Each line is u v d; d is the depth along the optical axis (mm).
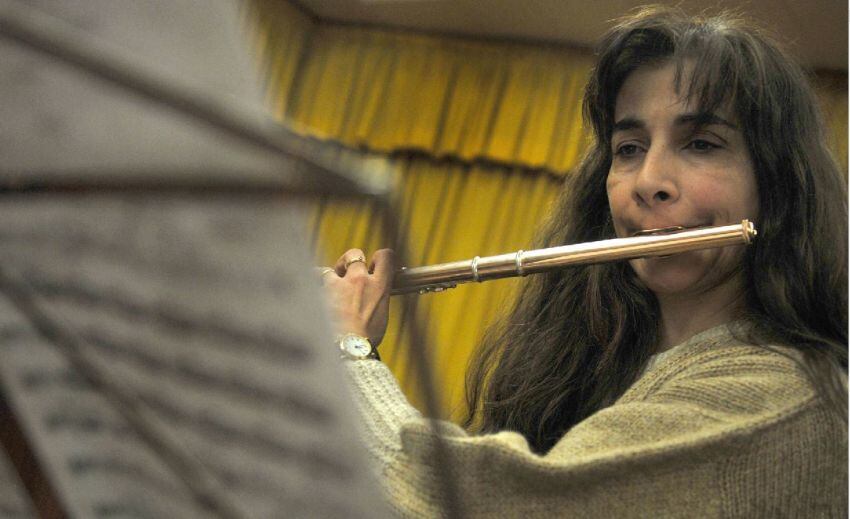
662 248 2459
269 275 808
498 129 7797
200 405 934
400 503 1987
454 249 7773
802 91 2613
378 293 2529
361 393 2262
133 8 805
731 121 2502
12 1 831
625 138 2598
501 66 7852
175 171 801
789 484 2105
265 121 773
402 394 2299
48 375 1044
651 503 2029
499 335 3195
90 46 773
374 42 8031
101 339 973
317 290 797
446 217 7812
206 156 790
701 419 2133
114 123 836
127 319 925
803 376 2227
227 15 784
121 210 865
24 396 1066
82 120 853
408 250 912
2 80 880
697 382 2240
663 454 2037
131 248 878
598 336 2850
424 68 7969
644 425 2145
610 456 2029
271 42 7824
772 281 2482
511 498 2016
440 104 7914
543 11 7391
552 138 7715
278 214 782
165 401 961
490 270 2631
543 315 3031
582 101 2951
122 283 910
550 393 2930
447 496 1033
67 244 931
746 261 2529
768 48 2604
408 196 7871
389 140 7934
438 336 7242
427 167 7918
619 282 2793
